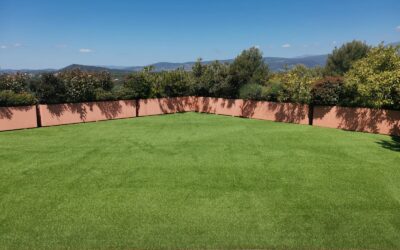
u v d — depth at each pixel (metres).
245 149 11.87
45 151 11.79
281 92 18.20
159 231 6.04
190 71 24.16
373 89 13.45
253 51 28.58
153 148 12.13
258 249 5.45
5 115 16.11
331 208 6.94
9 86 17.41
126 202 7.31
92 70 20.61
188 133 15.05
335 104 16.38
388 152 11.38
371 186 8.17
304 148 11.95
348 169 9.51
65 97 18.28
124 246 5.56
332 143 12.74
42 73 18.27
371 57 14.38
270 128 16.23
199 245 5.57
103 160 10.59
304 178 8.76
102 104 19.52
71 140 13.65
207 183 8.43
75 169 9.68
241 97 20.73
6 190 8.09
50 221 6.46
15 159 10.77
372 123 14.96
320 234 5.90
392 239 5.73
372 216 6.57
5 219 6.56
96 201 7.38
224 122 18.33
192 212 6.79
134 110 20.95
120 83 21.23
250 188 8.07
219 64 23.12
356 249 5.44
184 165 9.98
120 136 14.45
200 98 23.17
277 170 9.43
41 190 8.06
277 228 6.12
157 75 22.88
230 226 6.20
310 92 16.88
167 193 7.79
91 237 5.85
